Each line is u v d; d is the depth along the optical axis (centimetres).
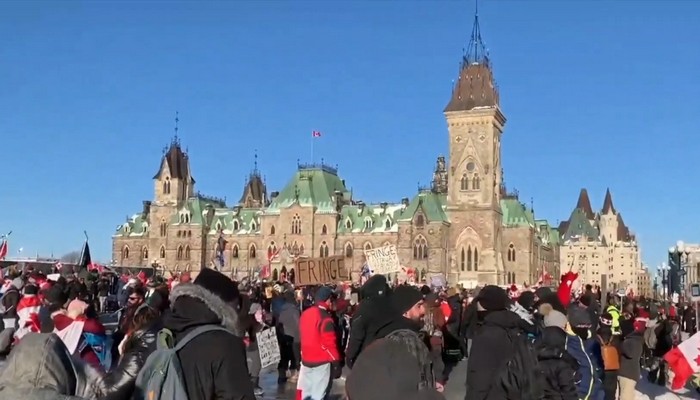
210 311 838
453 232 14262
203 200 18650
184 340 815
